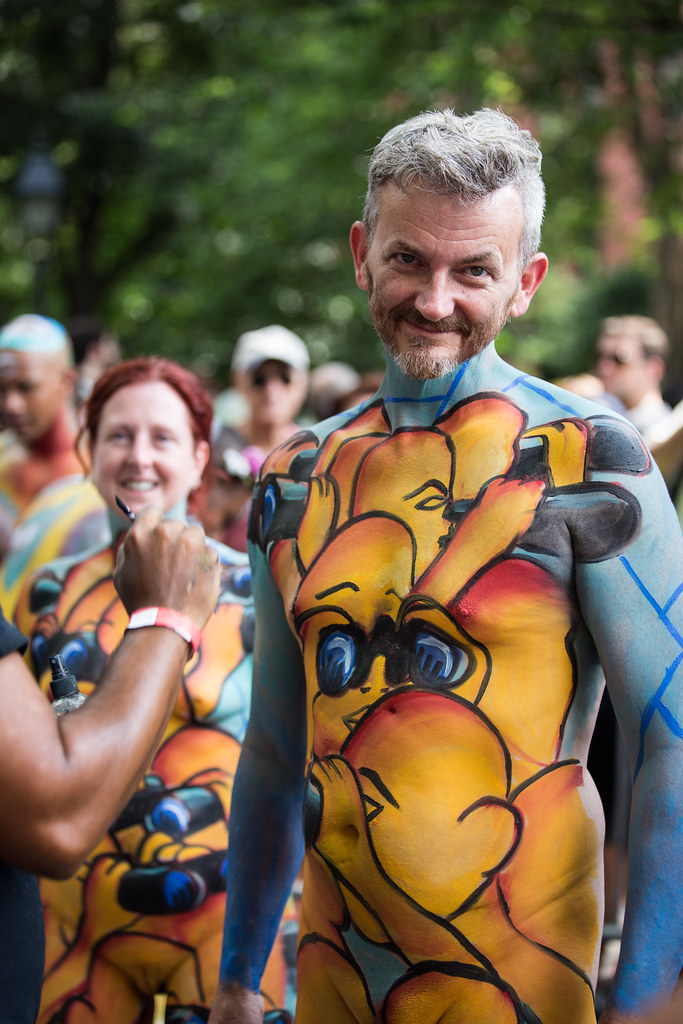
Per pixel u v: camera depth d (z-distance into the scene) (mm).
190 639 1477
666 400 5520
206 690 2375
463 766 1619
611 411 1666
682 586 1594
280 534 1834
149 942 2301
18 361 4020
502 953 1605
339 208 13375
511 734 1612
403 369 1708
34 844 1312
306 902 1784
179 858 2311
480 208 1632
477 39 8453
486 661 1625
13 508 4113
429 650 1645
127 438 2539
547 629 1617
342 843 1686
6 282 22016
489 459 1669
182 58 18688
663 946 1543
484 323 1670
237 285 15523
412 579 1664
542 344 18250
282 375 4887
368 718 1667
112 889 2309
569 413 1668
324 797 1705
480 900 1603
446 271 1649
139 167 18281
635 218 11453
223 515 3553
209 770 2369
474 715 1617
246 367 4910
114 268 20250
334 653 1713
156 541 1497
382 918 1641
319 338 15672
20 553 3328
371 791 1651
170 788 2352
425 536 1676
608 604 1592
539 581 1613
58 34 19062
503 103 9305
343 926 1695
